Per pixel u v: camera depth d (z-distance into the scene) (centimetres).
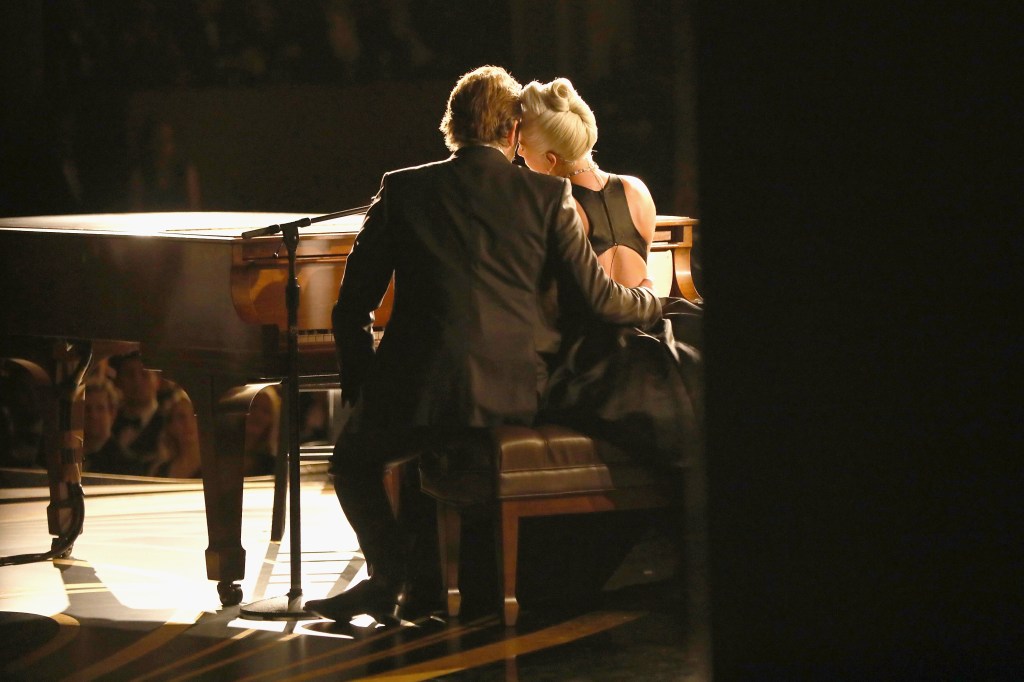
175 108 2788
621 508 1235
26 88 2784
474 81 1238
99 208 2823
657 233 1602
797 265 605
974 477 614
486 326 1181
